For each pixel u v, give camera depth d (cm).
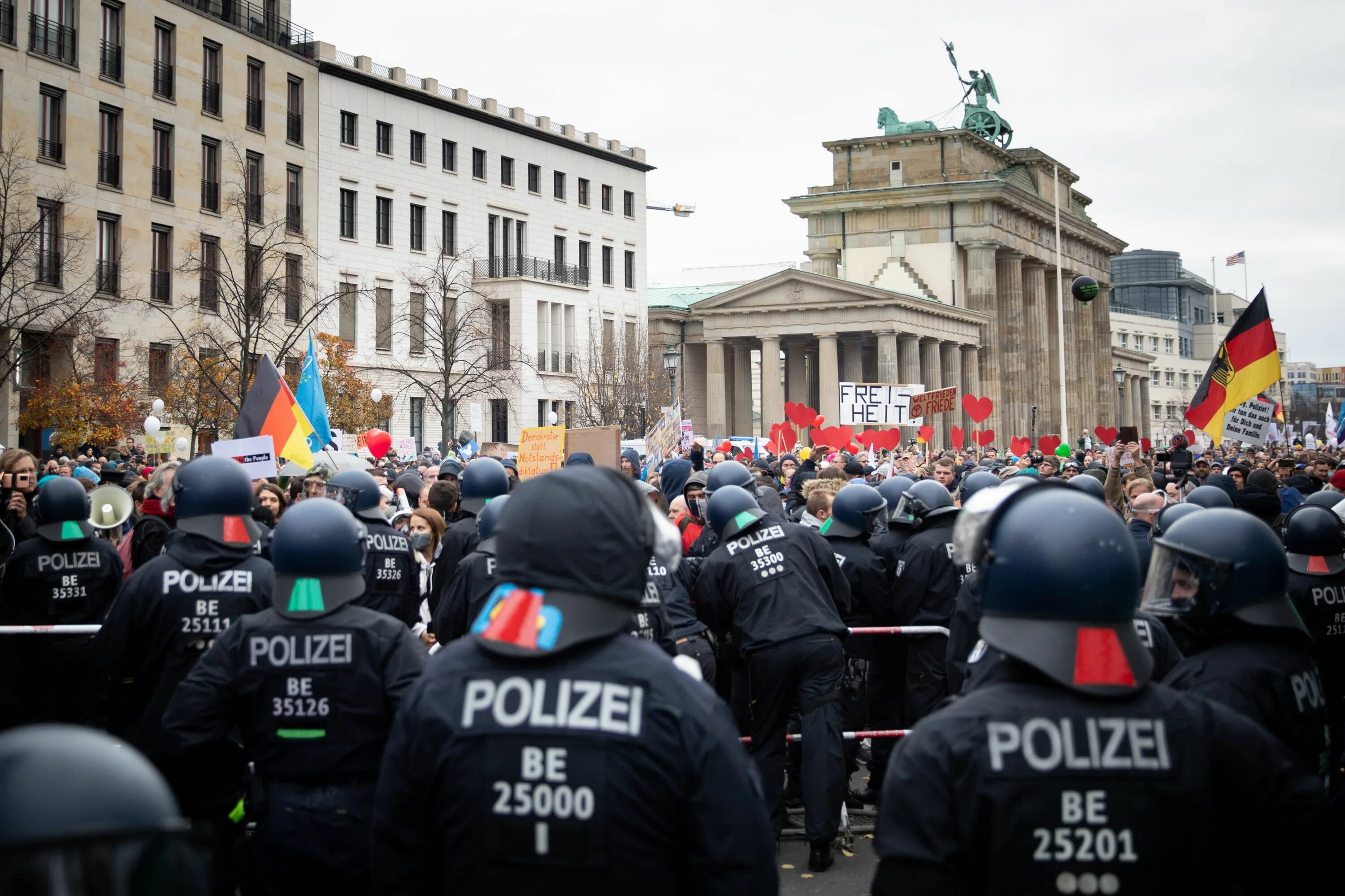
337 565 462
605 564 297
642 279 7738
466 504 890
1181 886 285
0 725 788
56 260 4222
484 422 6397
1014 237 9850
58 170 4234
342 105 5656
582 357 6950
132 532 904
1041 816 282
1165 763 286
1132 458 2070
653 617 641
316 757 452
